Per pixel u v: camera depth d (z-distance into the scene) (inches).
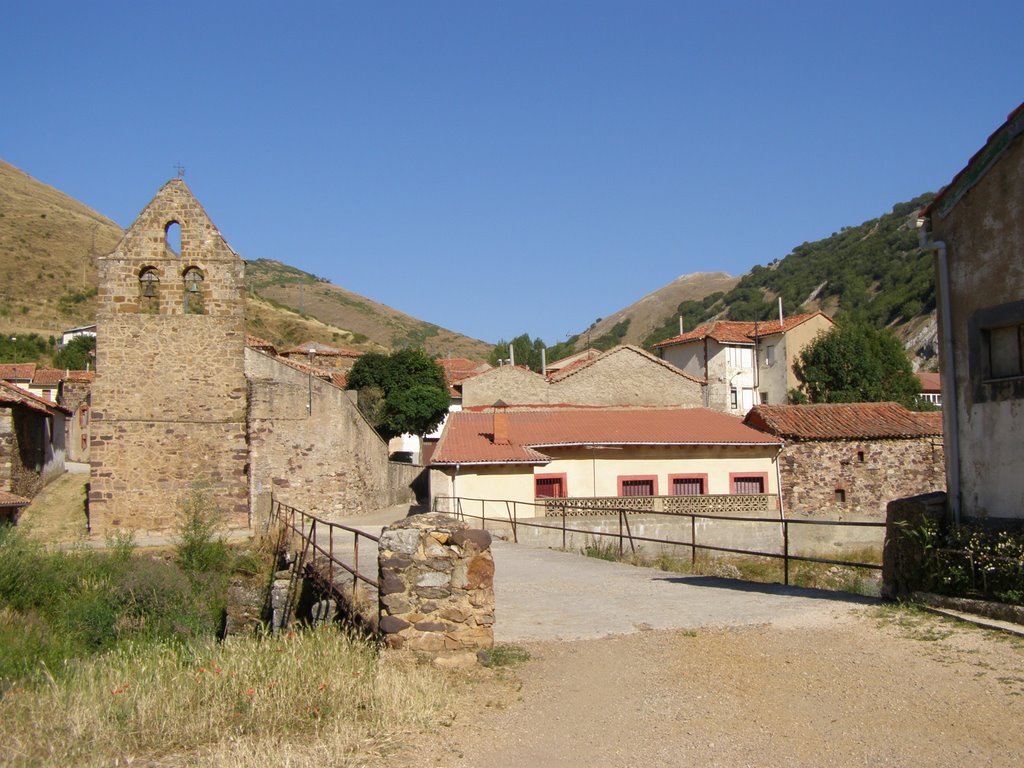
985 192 417.1
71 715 295.4
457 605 350.6
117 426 1119.6
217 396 1147.9
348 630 409.7
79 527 1140.5
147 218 1153.4
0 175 5157.5
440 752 255.1
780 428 1230.3
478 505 1090.7
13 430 1119.6
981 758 233.9
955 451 430.3
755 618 415.5
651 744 258.8
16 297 3725.4
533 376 1632.6
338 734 265.7
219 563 932.0
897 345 2160.4
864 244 4207.7
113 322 1135.0
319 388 1208.2
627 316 6683.1
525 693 312.7
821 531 1135.0
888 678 304.7
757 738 258.5
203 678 324.5
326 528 1061.8
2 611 698.2
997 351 414.3
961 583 389.1
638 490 1181.1
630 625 417.4
